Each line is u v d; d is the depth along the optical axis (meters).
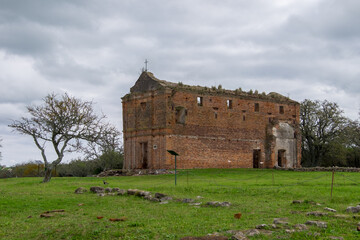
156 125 56.81
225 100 61.50
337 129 80.38
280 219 17.33
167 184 34.66
